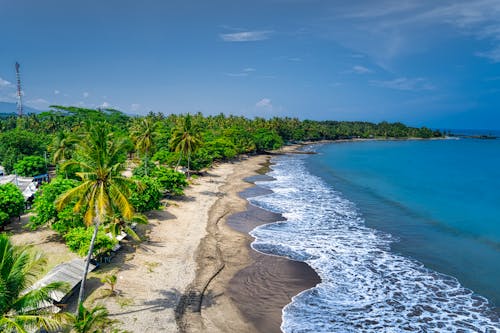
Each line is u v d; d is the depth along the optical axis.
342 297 29.09
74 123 129.38
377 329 24.95
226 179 79.31
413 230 45.88
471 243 41.34
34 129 124.00
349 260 36.09
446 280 32.09
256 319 26.00
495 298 29.11
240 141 126.44
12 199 37.97
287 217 50.84
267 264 34.91
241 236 42.41
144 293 28.20
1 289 15.26
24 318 15.64
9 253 16.19
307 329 24.91
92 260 31.11
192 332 24.12
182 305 27.11
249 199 61.38
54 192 35.94
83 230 33.06
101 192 23.11
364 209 56.28
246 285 30.83
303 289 30.28
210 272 32.66
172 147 69.12
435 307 27.72
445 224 48.66
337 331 24.72
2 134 77.25
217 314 26.48
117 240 34.22
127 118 172.75
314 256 36.91
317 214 52.75
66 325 20.19
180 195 59.53
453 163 119.00
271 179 82.50
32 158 67.00
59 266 28.83
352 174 93.38
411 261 36.06
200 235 41.69
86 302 26.14
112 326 23.72
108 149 24.30
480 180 85.31
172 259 34.62
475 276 32.91
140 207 44.72
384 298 29.00
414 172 97.69
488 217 52.19
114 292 27.62
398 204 59.94
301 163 116.00
